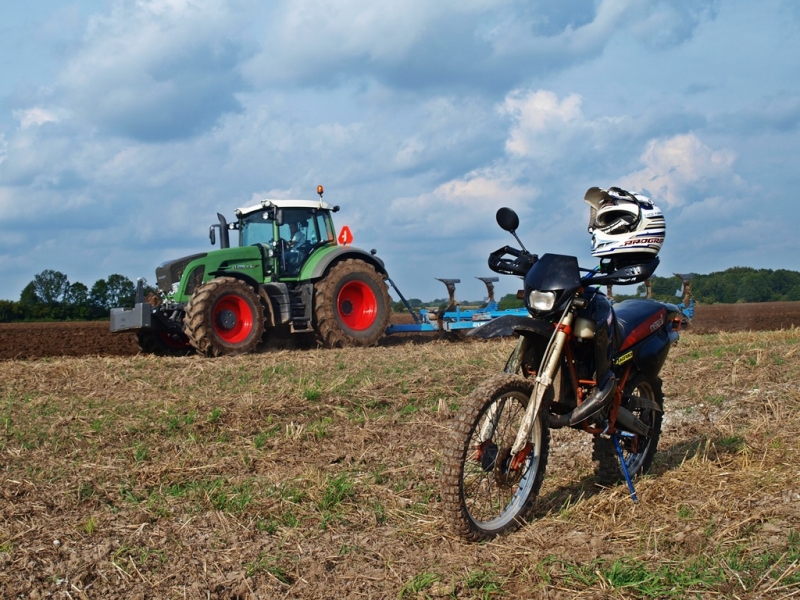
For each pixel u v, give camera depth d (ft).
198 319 36.63
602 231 13.47
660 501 13.97
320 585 11.07
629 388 15.16
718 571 10.63
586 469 16.67
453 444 12.14
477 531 12.41
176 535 12.88
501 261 14.23
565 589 10.46
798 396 21.11
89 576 11.23
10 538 12.42
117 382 26.35
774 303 123.24
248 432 19.53
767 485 14.06
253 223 43.14
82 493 14.82
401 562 11.80
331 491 14.70
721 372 25.18
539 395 12.78
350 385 24.81
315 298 41.83
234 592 10.90
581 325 13.11
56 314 110.01
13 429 19.30
